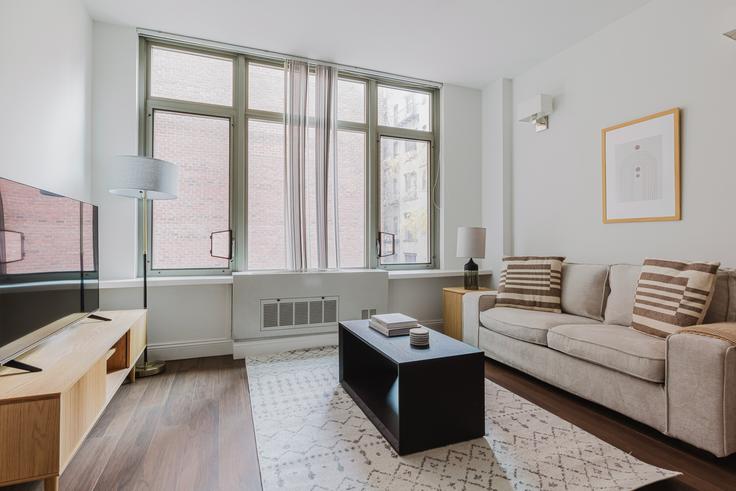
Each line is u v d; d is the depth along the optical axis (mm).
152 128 3230
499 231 4059
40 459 1235
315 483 1504
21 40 1930
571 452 1725
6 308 1403
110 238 2959
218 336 3293
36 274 1644
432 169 4289
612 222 3000
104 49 2977
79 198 2689
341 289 3504
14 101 1873
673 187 2578
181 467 1623
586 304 2785
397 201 4117
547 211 3617
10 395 1216
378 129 4023
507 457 1689
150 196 2807
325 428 1956
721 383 1563
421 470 1592
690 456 1690
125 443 1814
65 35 2447
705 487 1473
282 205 3598
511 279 3189
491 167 4199
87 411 1532
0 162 1761
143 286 2859
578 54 3320
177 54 3342
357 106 3980
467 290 3682
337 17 2959
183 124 3332
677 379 1716
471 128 4316
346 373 2557
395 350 1920
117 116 2996
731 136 2293
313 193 3627
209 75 3424
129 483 1511
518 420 2049
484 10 2869
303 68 3578
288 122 3518
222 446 1796
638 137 2803
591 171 3193
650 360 1816
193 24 3037
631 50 2881
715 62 2367
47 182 2225
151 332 3098
